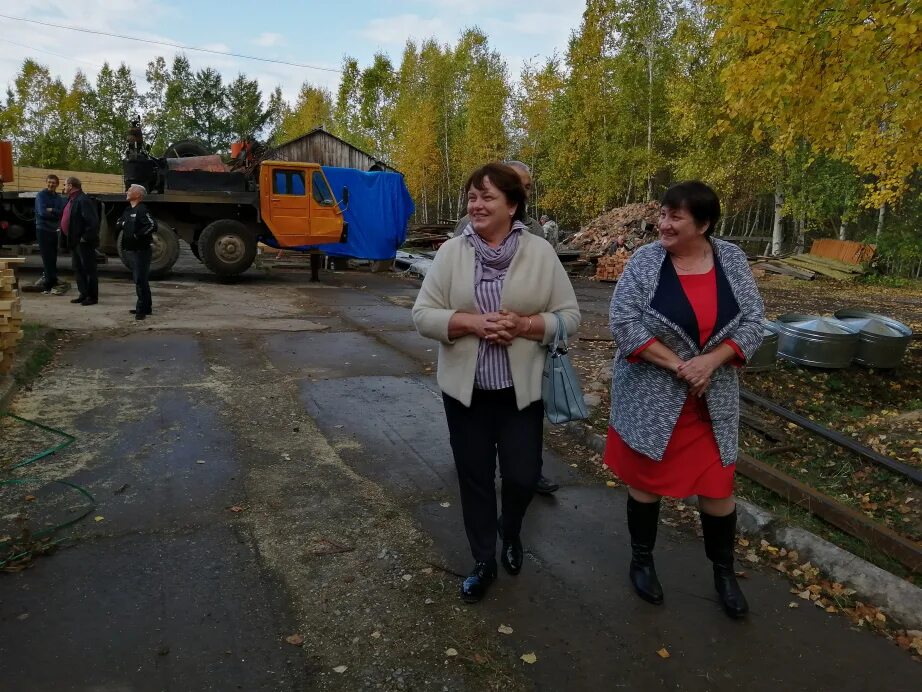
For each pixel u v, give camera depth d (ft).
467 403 9.16
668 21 96.94
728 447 9.25
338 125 167.02
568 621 9.40
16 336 18.49
